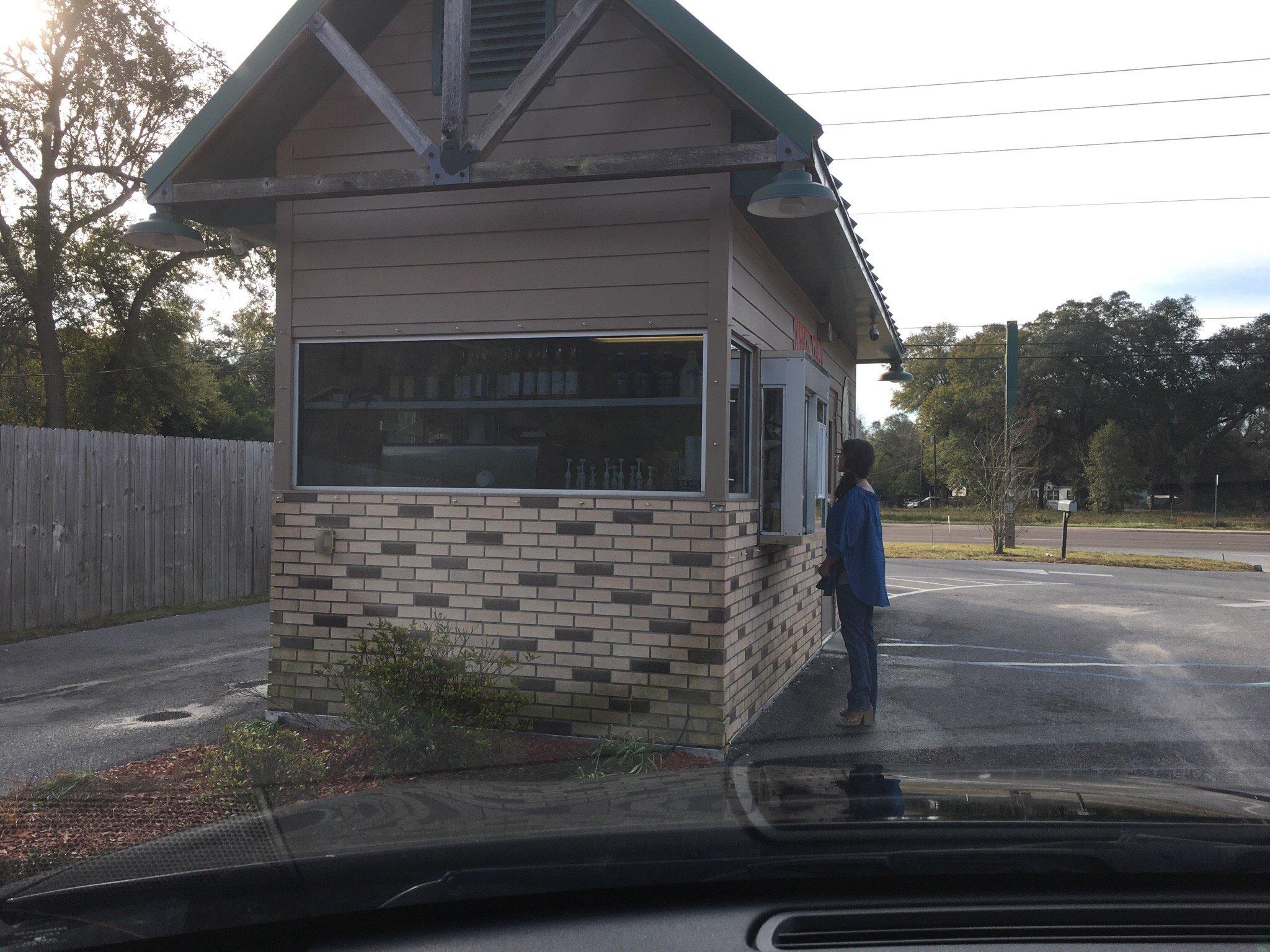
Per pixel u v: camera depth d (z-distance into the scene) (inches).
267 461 501.7
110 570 395.5
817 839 62.4
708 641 212.4
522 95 209.5
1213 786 80.8
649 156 206.4
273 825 88.3
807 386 261.7
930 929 52.3
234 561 474.0
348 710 232.1
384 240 236.4
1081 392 2822.3
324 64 232.8
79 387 1005.8
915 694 280.7
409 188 216.5
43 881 91.1
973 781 80.5
